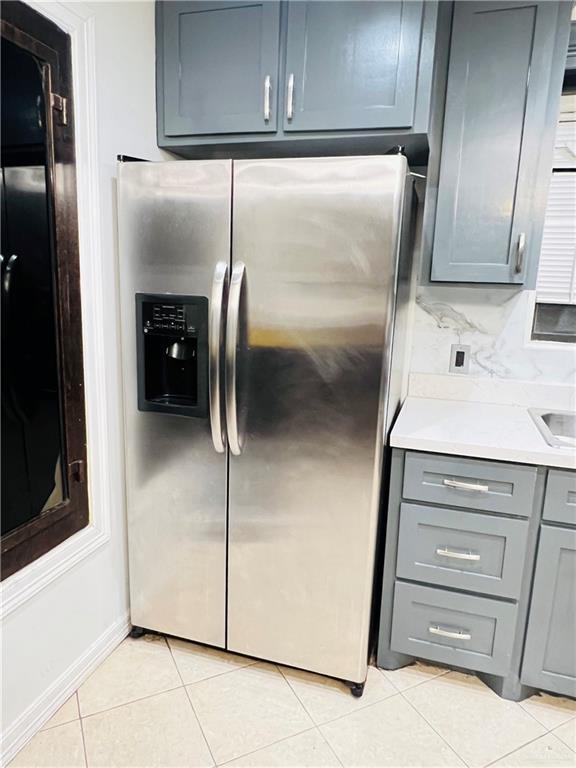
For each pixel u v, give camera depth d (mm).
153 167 1527
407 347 2127
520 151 1648
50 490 1501
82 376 1585
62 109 1396
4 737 1399
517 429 1698
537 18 1560
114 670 1765
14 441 1357
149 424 1704
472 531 1594
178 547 1775
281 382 1533
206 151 1904
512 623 1609
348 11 1564
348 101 1615
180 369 1712
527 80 1602
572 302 2039
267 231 1462
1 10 1188
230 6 1655
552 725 1582
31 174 1326
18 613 1409
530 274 1729
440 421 1789
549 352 2029
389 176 1347
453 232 1750
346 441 1518
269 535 1658
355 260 1409
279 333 1507
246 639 1772
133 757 1436
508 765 1441
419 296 2127
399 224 1392
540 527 1528
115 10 1554
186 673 1761
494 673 1665
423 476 1607
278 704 1639
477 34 1614
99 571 1744
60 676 1602
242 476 1640
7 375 1313
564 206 1981
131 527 1817
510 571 1579
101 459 1696
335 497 1564
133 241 1593
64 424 1529
